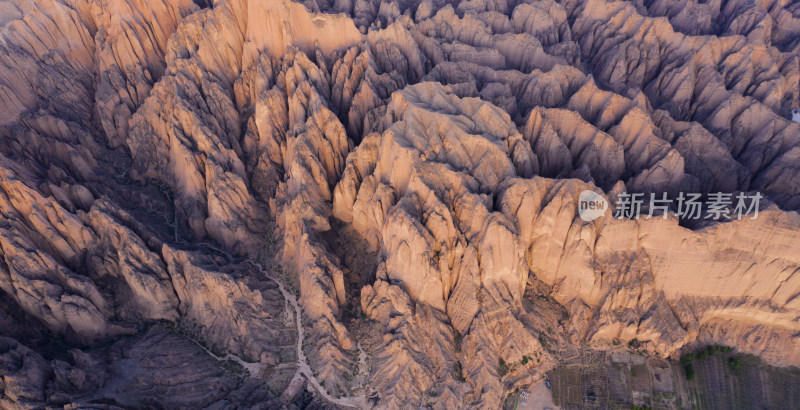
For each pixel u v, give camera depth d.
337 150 71.50
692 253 60.28
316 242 64.31
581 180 61.25
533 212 61.00
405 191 61.88
